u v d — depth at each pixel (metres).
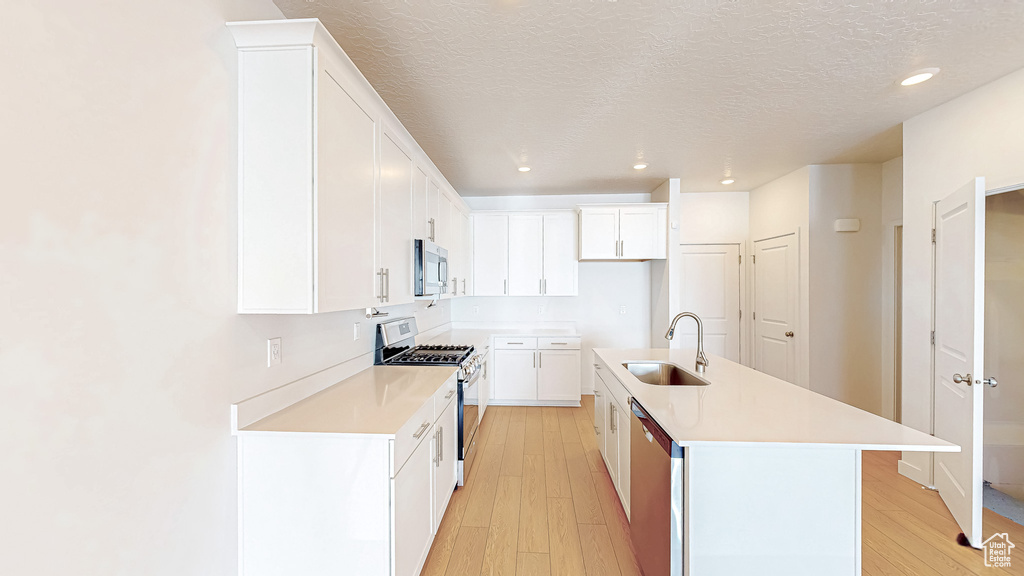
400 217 2.30
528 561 2.00
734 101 2.55
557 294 4.79
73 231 0.96
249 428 1.52
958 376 2.20
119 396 1.07
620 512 2.43
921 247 2.74
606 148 3.42
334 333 2.23
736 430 1.52
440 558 2.02
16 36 0.85
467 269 4.59
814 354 3.91
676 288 4.42
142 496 1.14
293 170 1.44
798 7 1.66
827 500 1.45
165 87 1.19
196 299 1.31
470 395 3.03
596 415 3.30
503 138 3.18
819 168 3.90
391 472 1.47
